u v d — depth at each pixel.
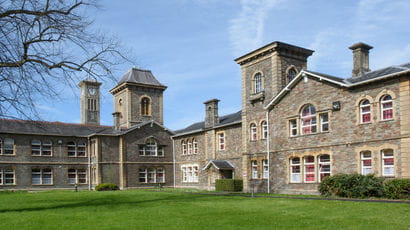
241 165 34.34
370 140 22.73
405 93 21.14
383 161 22.22
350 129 23.92
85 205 20.36
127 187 43.12
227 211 16.52
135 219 14.45
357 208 16.59
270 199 22.31
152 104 50.53
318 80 26.17
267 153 30.00
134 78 50.00
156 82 51.59
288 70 30.70
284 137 28.59
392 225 12.52
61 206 20.02
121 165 43.16
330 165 25.00
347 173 23.88
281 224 12.99
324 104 25.64
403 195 19.89
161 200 22.84
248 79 32.72
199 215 15.34
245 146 32.62
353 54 26.22
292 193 27.55
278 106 29.36
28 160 40.12
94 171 42.84
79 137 43.56
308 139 26.64
